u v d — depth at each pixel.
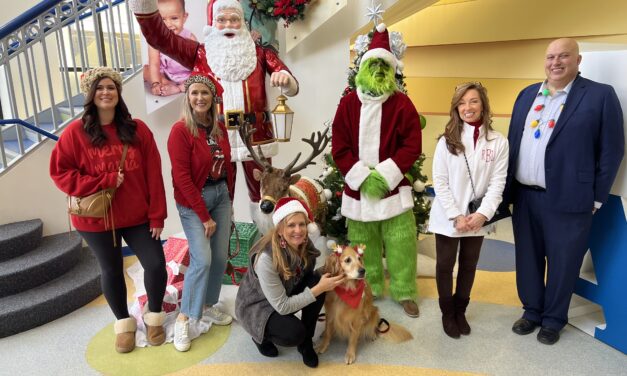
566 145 2.12
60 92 5.03
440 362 2.18
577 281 2.47
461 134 2.27
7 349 2.34
